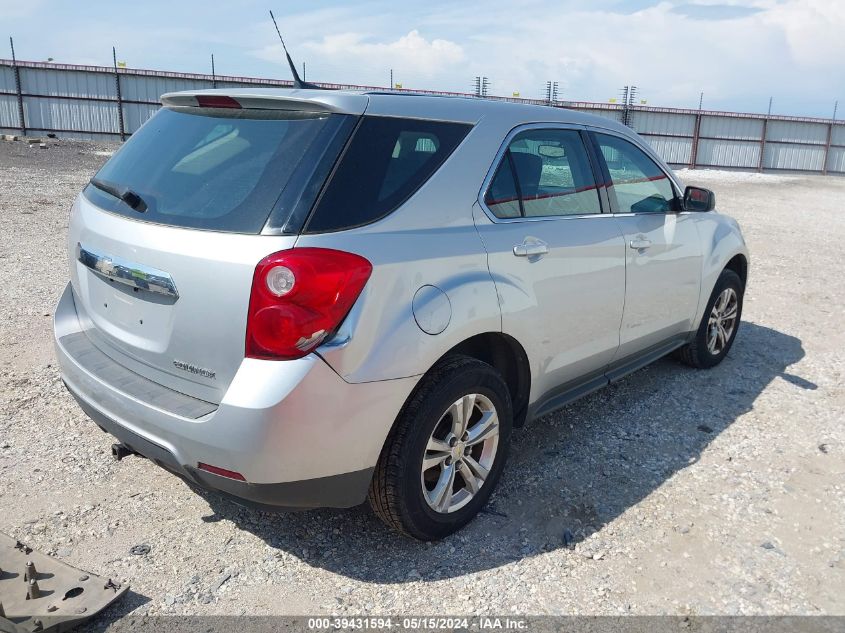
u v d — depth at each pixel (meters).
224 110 2.90
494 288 2.94
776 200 21.25
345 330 2.43
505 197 3.15
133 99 31.17
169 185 2.74
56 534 2.92
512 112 3.32
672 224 4.26
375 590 2.68
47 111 30.56
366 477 2.63
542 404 3.49
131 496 3.23
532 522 3.16
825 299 7.55
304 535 3.01
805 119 35.22
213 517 3.11
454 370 2.79
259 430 2.33
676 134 35.00
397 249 2.60
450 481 2.92
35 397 4.21
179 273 2.50
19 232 9.28
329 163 2.54
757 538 3.08
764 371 5.20
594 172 3.74
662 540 3.05
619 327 3.85
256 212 2.46
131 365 2.78
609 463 3.72
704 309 4.79
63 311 3.28
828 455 3.88
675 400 4.59
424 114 2.92
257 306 2.35
